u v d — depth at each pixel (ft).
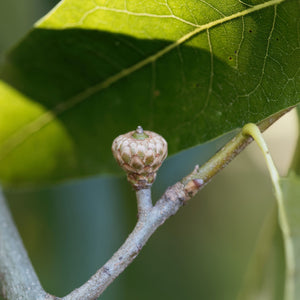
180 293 0.89
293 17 0.66
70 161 0.79
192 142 0.71
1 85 0.75
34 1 0.86
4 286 0.69
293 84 0.67
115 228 0.85
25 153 0.79
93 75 0.74
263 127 0.68
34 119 0.77
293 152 0.73
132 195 0.85
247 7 0.66
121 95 0.74
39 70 0.74
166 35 0.69
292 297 0.58
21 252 0.70
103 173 0.78
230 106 0.69
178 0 0.67
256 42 0.67
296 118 0.73
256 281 0.78
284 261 0.77
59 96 0.76
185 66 0.70
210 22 0.67
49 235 0.85
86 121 0.77
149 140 0.67
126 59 0.72
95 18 0.68
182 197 0.66
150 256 0.89
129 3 0.67
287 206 0.61
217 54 0.68
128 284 0.87
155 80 0.72
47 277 0.85
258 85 0.68
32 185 0.80
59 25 0.69
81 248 0.85
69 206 0.85
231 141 0.67
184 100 0.71
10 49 0.72
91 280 0.65
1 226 0.71
